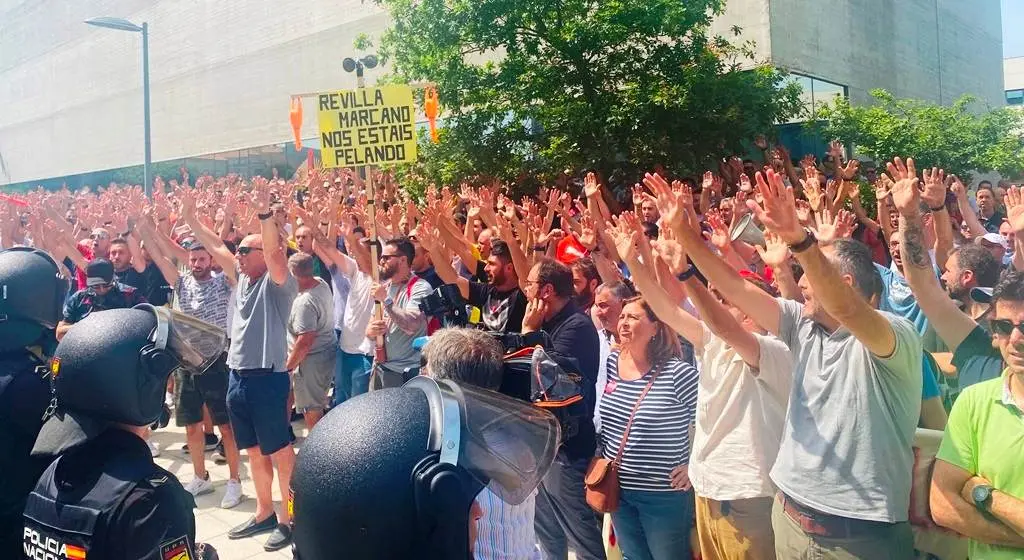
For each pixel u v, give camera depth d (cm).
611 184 1120
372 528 131
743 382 317
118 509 204
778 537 286
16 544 264
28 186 3766
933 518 251
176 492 216
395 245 572
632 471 351
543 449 174
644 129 1068
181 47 2711
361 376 616
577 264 509
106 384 213
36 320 280
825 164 1016
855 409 264
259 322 504
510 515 207
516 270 530
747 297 294
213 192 1174
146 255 783
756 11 1354
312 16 2212
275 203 864
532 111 1105
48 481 216
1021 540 232
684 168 1071
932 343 432
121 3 3008
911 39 1917
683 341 430
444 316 500
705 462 323
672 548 353
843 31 1591
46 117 3566
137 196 968
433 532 136
